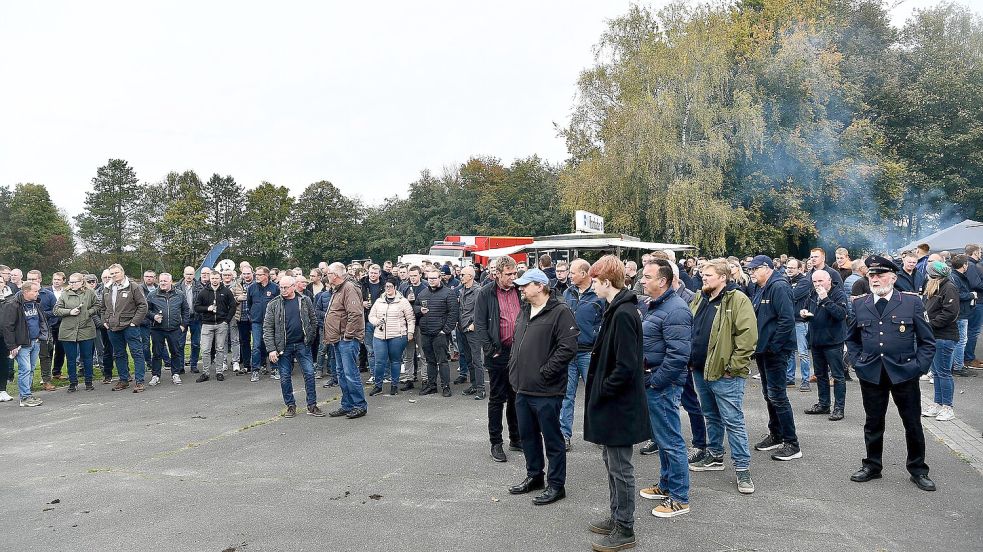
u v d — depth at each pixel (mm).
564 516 4703
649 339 4848
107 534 4520
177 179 72688
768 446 6344
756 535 4277
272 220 71625
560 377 4922
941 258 9484
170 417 8492
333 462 6258
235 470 6059
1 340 9773
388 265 13891
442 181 69438
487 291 6324
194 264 68125
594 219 19125
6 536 4520
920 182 34031
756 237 29875
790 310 5910
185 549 4227
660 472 5336
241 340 12500
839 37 35344
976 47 37719
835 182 29719
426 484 5523
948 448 6211
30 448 7051
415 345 10336
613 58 31375
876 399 5309
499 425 6270
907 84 35719
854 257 33406
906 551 3988
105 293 10539
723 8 31578
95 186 68500
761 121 27297
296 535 4422
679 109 27609
